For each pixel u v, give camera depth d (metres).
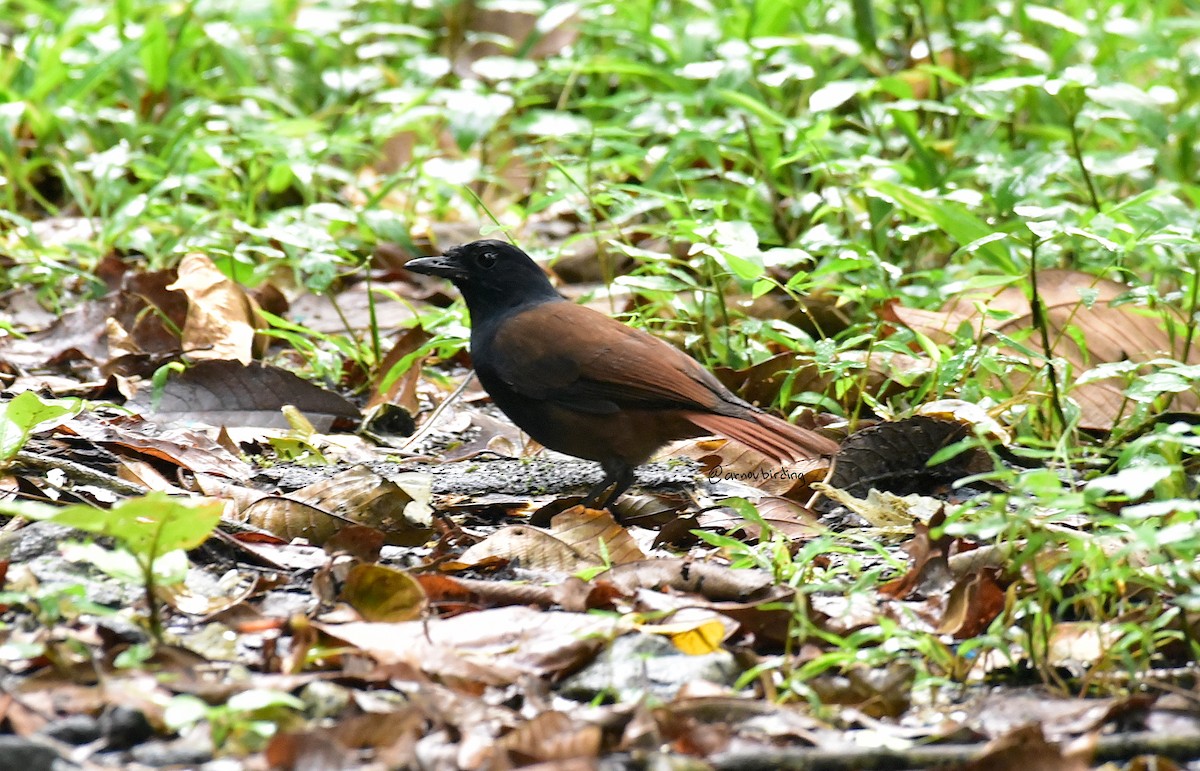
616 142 16.48
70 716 6.14
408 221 16.78
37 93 17.91
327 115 19.20
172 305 13.23
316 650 6.86
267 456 11.05
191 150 16.84
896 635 7.15
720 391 10.60
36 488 8.90
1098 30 19.22
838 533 9.37
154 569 7.07
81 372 12.84
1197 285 12.19
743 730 6.44
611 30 19.38
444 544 8.92
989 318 12.36
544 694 6.77
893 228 15.47
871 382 12.20
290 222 15.12
